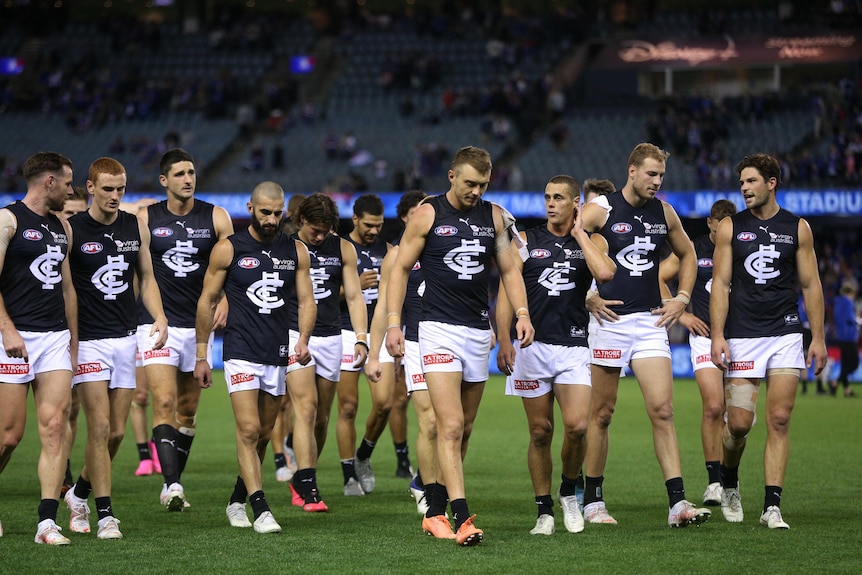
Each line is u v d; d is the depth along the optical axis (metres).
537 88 55.12
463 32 62.81
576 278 11.16
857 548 10.30
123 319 11.48
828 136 49.81
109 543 10.60
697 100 52.97
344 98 59.25
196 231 13.53
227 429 23.66
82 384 11.16
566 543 10.60
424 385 12.52
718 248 11.94
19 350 10.23
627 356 11.73
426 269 10.80
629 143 52.06
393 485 15.65
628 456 18.45
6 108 59.53
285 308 11.80
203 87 58.72
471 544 10.25
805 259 11.73
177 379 13.58
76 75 61.34
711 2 63.31
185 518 12.32
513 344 11.73
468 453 19.19
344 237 15.90
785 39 58.28
